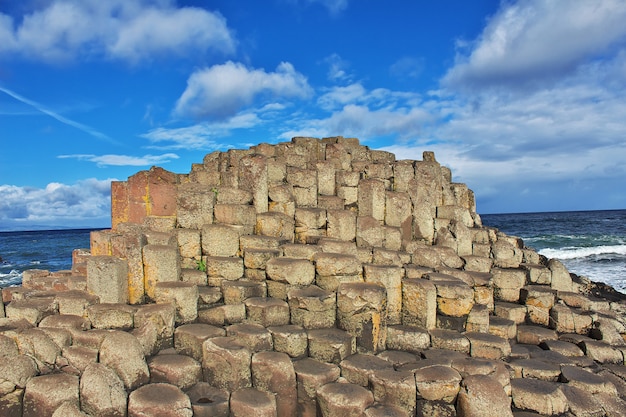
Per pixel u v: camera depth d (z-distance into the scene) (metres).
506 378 9.45
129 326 9.88
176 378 8.70
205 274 11.75
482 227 18.41
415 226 16.47
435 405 8.79
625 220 92.44
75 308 10.16
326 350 9.64
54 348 8.91
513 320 13.21
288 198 14.38
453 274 13.09
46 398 7.93
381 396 8.81
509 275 14.48
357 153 20.06
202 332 9.67
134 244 10.84
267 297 11.17
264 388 8.86
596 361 11.78
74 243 70.06
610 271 32.56
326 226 14.45
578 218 106.56
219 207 13.03
